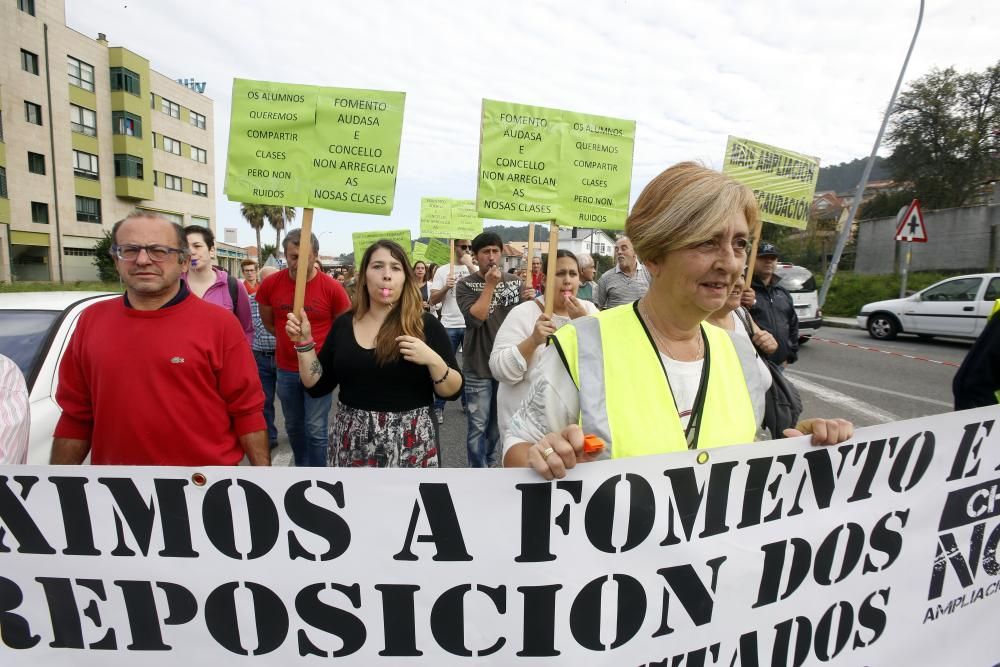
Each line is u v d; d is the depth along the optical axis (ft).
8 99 108.99
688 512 4.49
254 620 4.68
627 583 4.51
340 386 8.84
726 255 3.92
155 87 144.56
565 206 9.95
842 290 66.33
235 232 140.67
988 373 7.43
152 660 4.74
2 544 4.65
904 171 98.22
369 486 4.46
